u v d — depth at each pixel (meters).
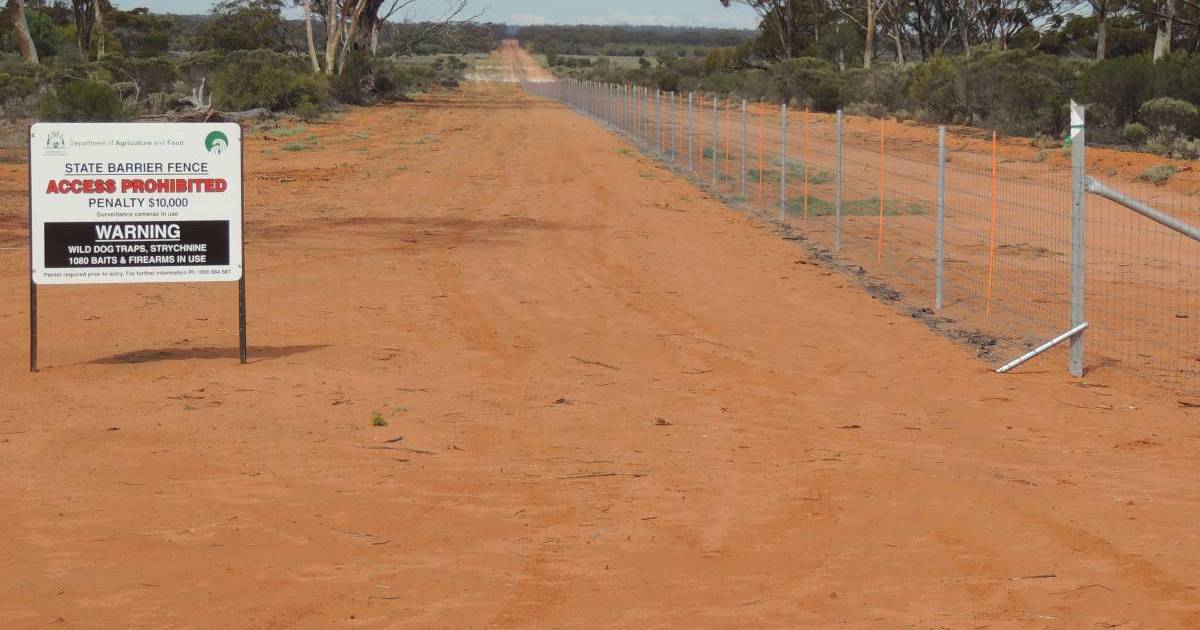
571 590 5.42
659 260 17.38
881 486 7.11
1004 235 20.75
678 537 6.17
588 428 8.42
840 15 95.50
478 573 5.61
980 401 9.66
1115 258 18.50
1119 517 6.59
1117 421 9.11
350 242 18.64
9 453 7.46
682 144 40.34
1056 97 41.56
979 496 6.93
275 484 6.93
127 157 9.84
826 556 5.91
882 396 9.73
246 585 5.41
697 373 10.43
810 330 12.59
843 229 21.52
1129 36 71.19
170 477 7.02
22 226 20.22
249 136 43.81
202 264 10.08
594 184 28.16
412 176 29.83
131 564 5.64
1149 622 5.09
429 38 93.25
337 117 57.12
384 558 5.79
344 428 8.23
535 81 137.88
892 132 45.22
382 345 11.31
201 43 100.19
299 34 100.62
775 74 69.44
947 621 5.08
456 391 9.50
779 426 8.62
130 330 11.83
